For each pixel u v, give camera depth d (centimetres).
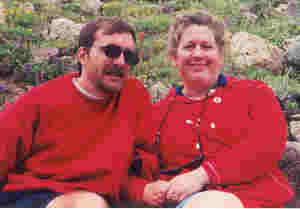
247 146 213
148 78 529
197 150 233
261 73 574
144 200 227
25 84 478
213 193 196
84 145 220
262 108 226
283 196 214
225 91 240
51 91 223
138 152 248
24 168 224
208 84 244
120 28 223
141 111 246
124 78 231
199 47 239
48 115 220
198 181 210
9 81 480
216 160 214
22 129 215
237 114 231
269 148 212
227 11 868
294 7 923
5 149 211
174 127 244
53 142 219
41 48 554
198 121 238
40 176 219
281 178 228
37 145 222
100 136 223
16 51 522
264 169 212
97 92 225
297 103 504
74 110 221
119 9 821
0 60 506
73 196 201
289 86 537
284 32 769
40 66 498
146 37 679
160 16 791
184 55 242
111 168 218
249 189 213
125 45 222
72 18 750
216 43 242
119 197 238
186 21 246
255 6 920
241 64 605
